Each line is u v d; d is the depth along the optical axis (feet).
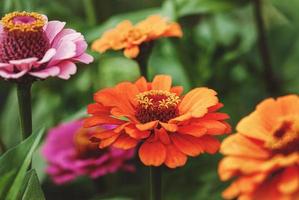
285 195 1.25
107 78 2.54
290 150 1.33
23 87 1.57
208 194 2.10
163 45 2.51
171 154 1.47
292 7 2.64
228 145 1.33
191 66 2.38
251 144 1.35
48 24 1.64
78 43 1.59
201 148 1.47
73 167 2.21
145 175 2.18
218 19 2.67
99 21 2.54
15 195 1.42
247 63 2.55
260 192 1.27
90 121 1.53
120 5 2.81
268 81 2.48
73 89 2.59
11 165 1.43
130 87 1.62
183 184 2.10
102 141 1.48
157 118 1.57
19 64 1.49
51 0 2.48
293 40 2.63
